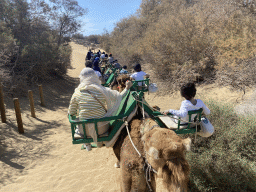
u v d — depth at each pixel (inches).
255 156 142.6
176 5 651.5
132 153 98.8
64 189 171.3
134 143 100.7
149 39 553.3
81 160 215.9
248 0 423.8
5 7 495.2
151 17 871.1
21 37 519.2
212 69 358.3
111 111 118.3
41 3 580.7
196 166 141.0
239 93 275.4
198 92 321.4
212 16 413.1
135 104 114.9
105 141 117.0
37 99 432.8
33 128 304.2
